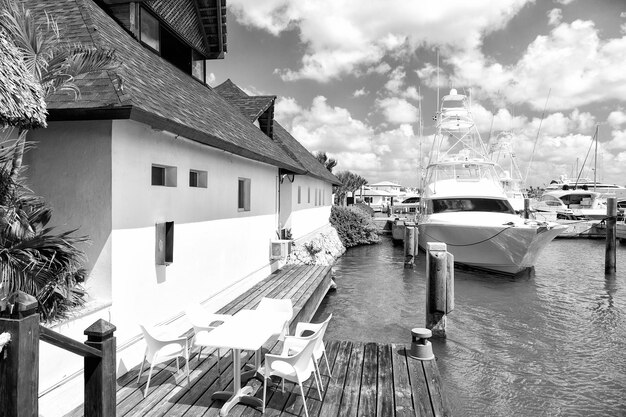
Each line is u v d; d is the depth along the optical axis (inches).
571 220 1325.0
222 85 673.6
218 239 314.3
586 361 323.3
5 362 84.9
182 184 255.6
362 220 1161.4
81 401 173.0
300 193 695.1
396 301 497.0
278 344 256.1
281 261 504.7
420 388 209.8
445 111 817.5
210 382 201.2
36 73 158.1
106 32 241.1
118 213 191.6
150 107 188.4
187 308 219.8
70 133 188.4
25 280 137.7
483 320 425.7
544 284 605.3
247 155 322.3
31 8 242.1
